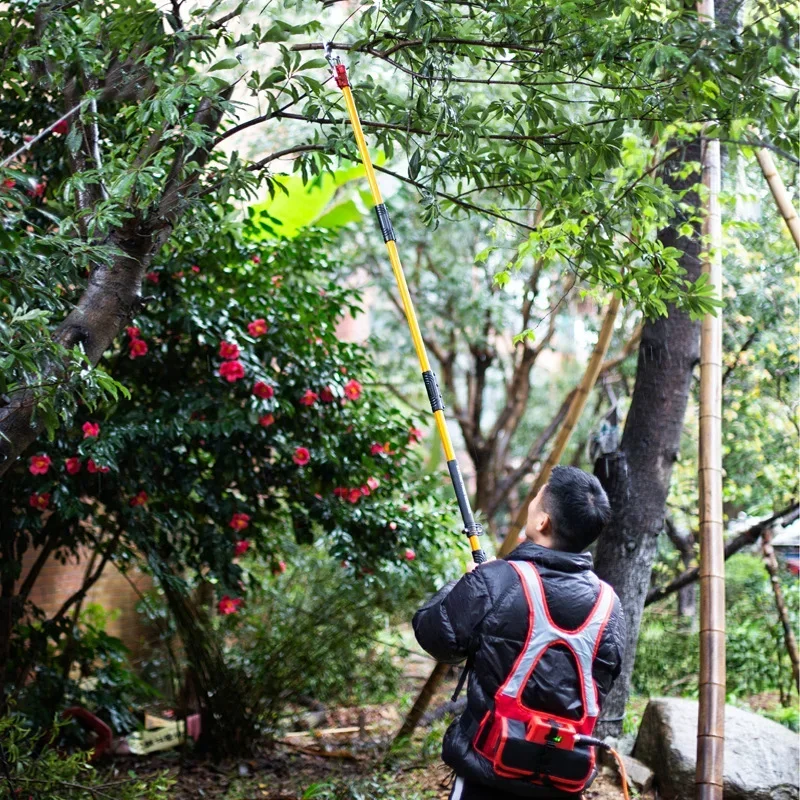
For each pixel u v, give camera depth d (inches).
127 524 192.2
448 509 220.4
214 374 193.0
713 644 149.6
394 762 206.5
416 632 100.4
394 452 218.5
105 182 123.3
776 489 255.8
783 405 253.3
